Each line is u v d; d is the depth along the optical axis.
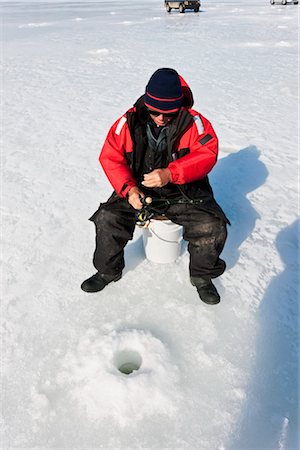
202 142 1.87
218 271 2.11
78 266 2.44
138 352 1.83
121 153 1.96
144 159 2.00
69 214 3.00
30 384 1.68
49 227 2.83
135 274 2.33
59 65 9.34
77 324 1.99
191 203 1.97
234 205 3.17
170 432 1.50
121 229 2.02
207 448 1.46
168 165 1.92
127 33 15.37
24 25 19.05
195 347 1.86
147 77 7.92
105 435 1.49
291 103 6.04
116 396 1.58
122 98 6.36
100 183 3.48
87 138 4.56
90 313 2.05
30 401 1.61
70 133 4.72
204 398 1.63
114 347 1.79
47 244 2.64
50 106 5.92
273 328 2.00
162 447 1.46
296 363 1.82
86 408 1.57
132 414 1.54
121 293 2.19
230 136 4.65
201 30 16.06
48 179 3.54
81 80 7.75
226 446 1.47
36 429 1.52
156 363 1.72
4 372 1.74
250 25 17.64
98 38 14.02
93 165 3.84
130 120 1.89
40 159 3.96
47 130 4.84
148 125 1.91
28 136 4.62
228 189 3.43
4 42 13.27
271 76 7.90
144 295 2.18
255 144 4.41
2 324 1.99
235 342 1.90
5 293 2.20
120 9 31.69
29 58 10.32
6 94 6.69
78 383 1.67
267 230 2.85
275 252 2.61
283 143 4.46
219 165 3.89
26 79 7.89
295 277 2.38
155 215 2.08
